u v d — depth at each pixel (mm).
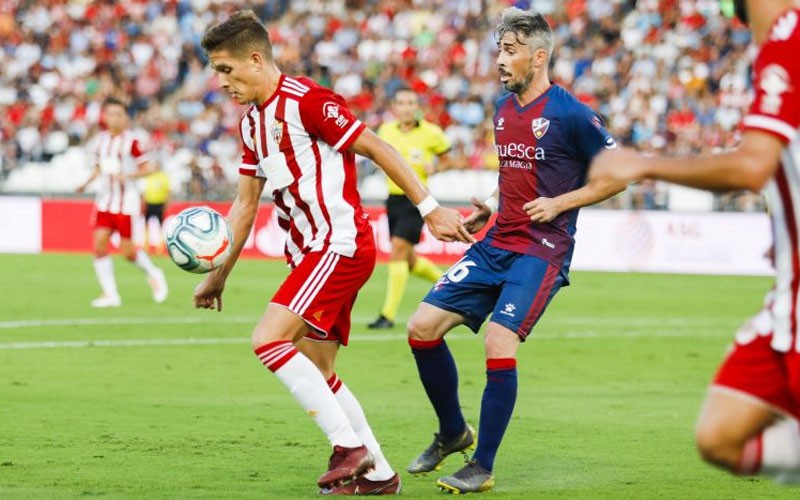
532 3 102500
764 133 12555
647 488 20078
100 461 21984
